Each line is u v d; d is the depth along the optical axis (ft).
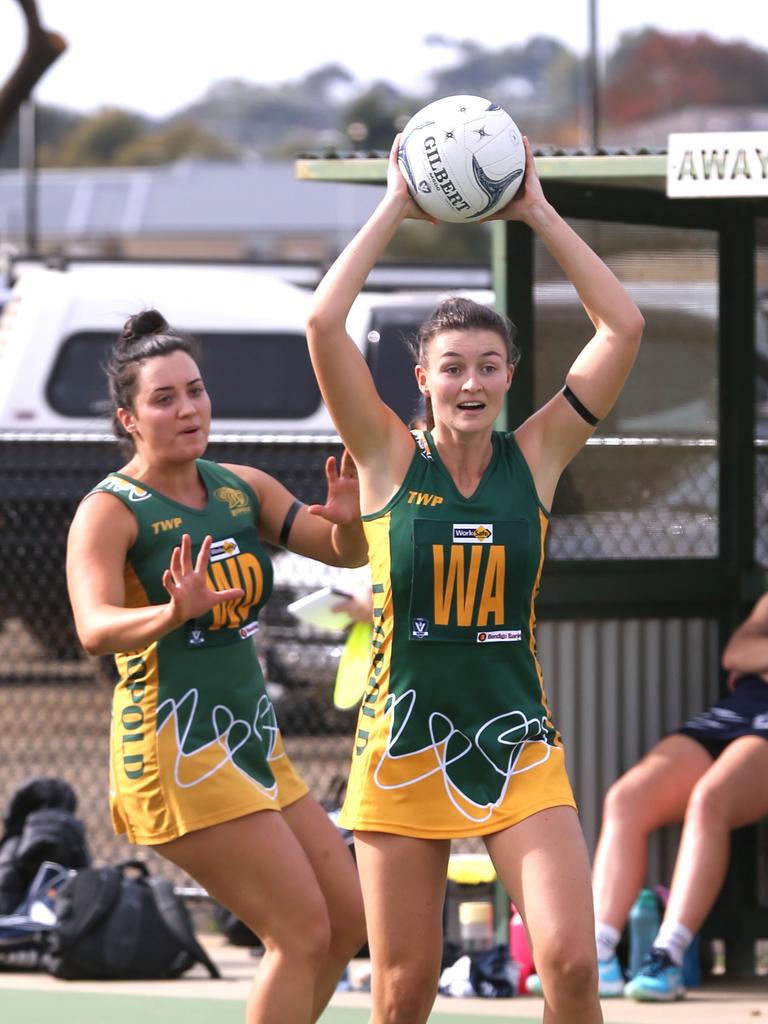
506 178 50.90
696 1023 68.28
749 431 81.61
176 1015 71.00
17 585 134.92
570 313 77.10
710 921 77.56
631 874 73.87
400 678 48.96
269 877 52.80
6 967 79.61
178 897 80.18
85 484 134.00
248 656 54.90
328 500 55.36
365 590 71.87
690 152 69.72
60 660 140.77
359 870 49.93
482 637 48.70
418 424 65.41
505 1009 71.56
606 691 79.56
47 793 88.84
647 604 80.12
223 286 169.37
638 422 79.87
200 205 500.74
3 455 133.69
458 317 49.14
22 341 163.22
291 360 166.81
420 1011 49.19
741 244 80.69
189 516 54.39
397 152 51.78
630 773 76.07
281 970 52.90
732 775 73.31
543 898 46.68
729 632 81.56
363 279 50.24
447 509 48.80
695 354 80.79
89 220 491.31
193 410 53.98
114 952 76.89
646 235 79.00
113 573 52.80
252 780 53.78
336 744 127.13
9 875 83.71
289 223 499.10
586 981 46.01
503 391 49.21
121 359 54.90
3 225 478.59
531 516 49.55
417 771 48.75
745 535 81.71
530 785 48.49
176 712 53.31
